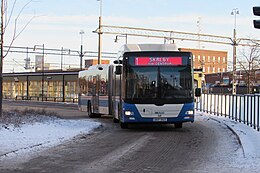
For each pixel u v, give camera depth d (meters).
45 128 19.70
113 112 25.86
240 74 65.12
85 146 15.21
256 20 11.26
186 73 20.08
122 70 20.44
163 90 19.92
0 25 22.19
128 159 12.45
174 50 20.88
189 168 11.08
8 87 91.12
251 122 21.55
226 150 14.26
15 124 19.31
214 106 32.72
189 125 24.08
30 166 11.22
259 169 10.85
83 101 33.38
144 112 19.86
